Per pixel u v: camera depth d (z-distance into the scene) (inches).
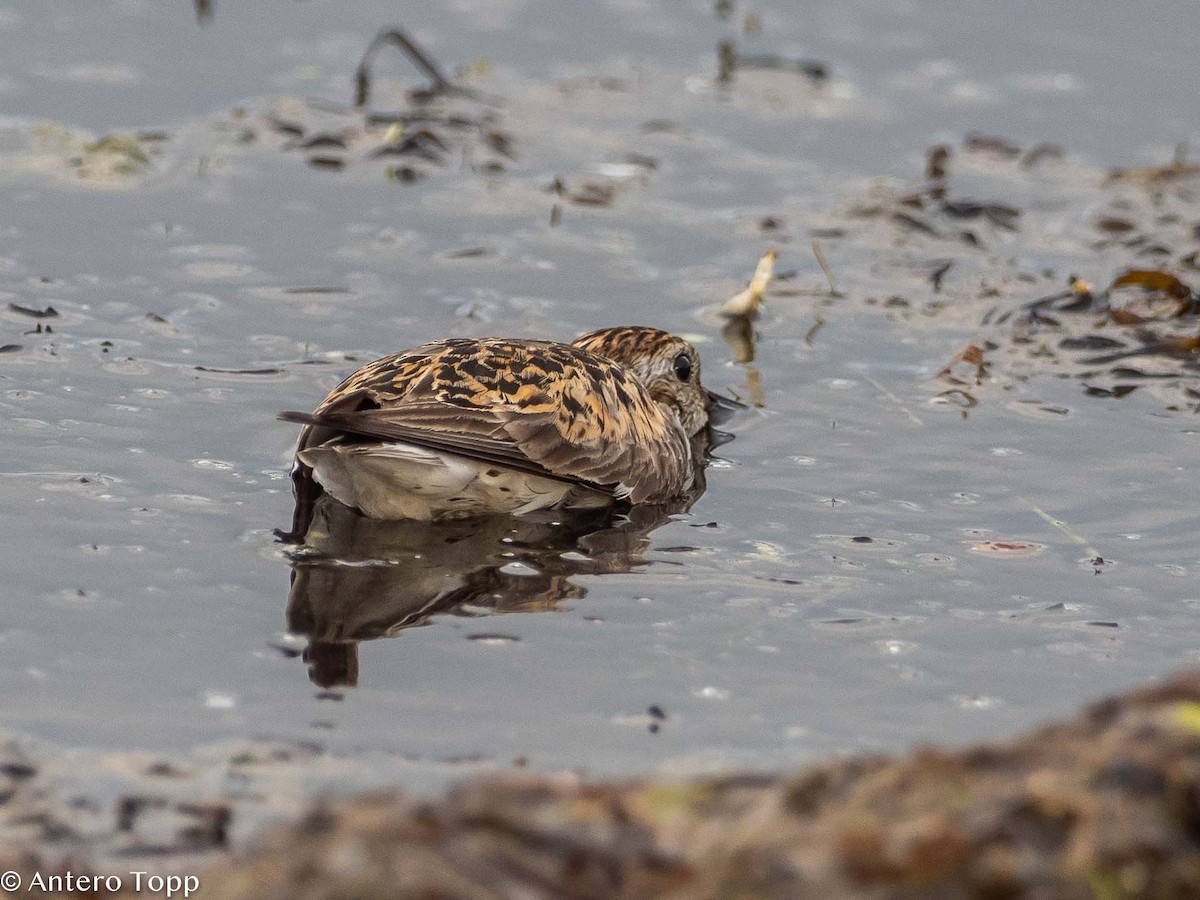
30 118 761.6
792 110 833.5
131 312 611.5
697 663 410.0
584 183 749.9
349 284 648.4
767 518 504.1
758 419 576.1
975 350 618.5
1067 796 264.4
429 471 479.2
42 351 576.4
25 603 420.8
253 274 649.6
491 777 304.0
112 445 516.7
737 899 255.3
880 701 394.3
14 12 874.1
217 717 374.0
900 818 267.4
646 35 908.6
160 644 406.6
